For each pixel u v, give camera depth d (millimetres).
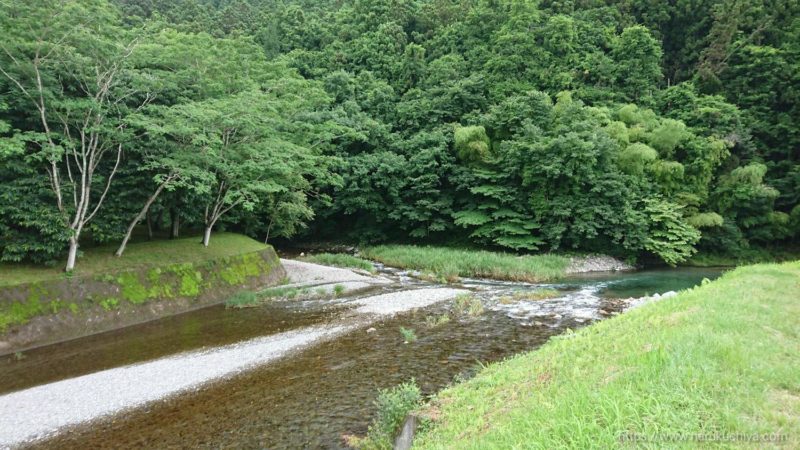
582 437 4156
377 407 8391
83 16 16031
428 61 53062
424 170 36281
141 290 17375
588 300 17734
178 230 26141
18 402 9852
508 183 34406
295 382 10273
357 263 29969
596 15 51906
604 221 30469
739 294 9773
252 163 20438
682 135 33969
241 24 65500
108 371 11672
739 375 5074
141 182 20391
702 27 49844
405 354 11711
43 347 13820
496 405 6480
